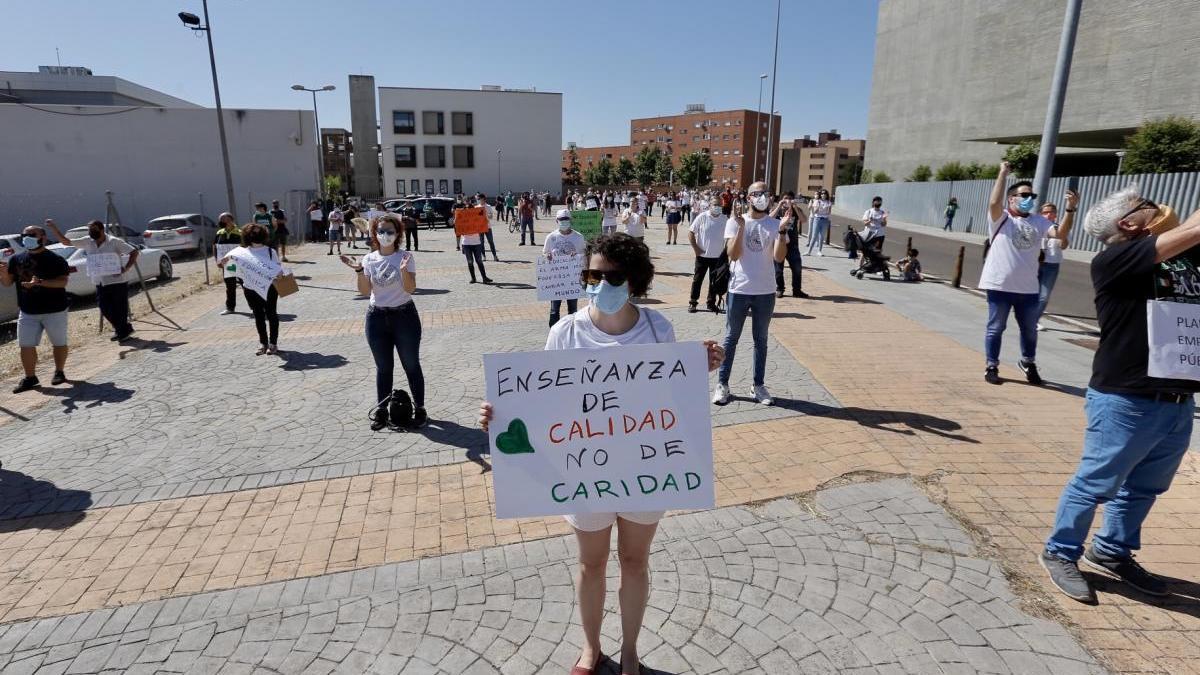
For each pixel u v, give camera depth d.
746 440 4.99
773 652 2.83
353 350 8.21
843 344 7.87
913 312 9.89
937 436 5.01
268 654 2.89
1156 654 2.77
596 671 2.75
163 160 31.41
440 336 8.77
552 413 2.53
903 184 41.22
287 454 5.02
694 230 9.74
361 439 5.28
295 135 31.98
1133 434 2.90
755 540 3.68
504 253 19.66
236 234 11.10
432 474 4.62
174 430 5.59
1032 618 3.00
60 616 3.17
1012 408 5.61
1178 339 2.78
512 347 8.16
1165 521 3.79
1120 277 2.88
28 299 6.76
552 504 2.55
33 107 29.94
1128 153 21.28
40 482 4.63
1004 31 32.03
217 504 4.25
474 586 3.34
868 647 2.85
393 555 3.63
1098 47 26.31
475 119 63.62
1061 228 7.88
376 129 69.69
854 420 5.34
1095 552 3.31
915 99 46.69
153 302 12.30
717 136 123.81
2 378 7.41
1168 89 23.52
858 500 4.08
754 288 5.50
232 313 11.05
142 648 2.94
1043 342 8.12
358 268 5.27
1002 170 6.02
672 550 3.60
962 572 3.35
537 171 66.00
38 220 30.52
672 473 2.55
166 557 3.66
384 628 3.04
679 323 9.20
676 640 2.92
